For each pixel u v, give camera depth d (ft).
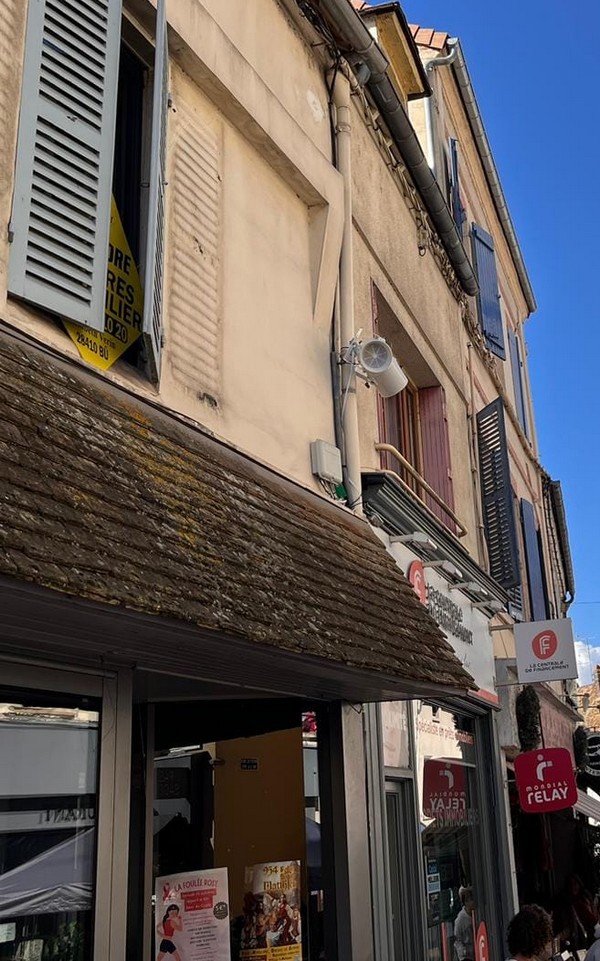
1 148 11.56
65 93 12.67
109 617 9.27
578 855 49.96
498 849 29.66
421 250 30.58
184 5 16.29
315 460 18.95
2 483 8.66
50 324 12.25
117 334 13.83
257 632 10.99
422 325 29.86
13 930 10.20
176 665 12.74
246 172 18.40
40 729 10.90
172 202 15.72
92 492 10.05
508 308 53.16
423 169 28.86
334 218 21.17
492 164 46.19
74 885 10.99
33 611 8.93
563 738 51.16
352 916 16.96
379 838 18.78
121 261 14.34
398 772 21.30
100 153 13.03
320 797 17.67
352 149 24.45
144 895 15.48
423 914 21.30
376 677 14.16
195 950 15.25
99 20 13.50
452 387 34.12
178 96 16.40
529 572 46.98
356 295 23.22
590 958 24.64
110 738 11.79
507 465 35.27
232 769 17.90
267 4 20.40
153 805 16.42
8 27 11.97
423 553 24.91
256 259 18.21
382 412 25.38
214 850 17.53
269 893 16.55
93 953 10.92
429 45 38.88
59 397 11.25
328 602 14.05
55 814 10.91
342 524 18.66
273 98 19.15
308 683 15.37
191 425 14.80
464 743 29.17
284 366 18.60
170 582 10.00
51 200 12.17
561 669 30.71
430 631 17.69
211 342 16.14
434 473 31.32
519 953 17.89
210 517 12.51
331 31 22.85
